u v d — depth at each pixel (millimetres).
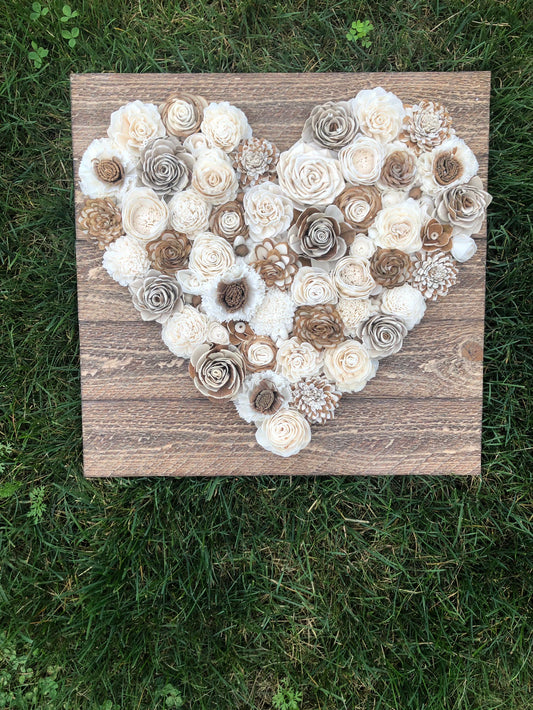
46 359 823
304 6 812
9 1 806
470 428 750
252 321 713
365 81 730
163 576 820
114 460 751
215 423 746
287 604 834
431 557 832
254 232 706
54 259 822
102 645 811
